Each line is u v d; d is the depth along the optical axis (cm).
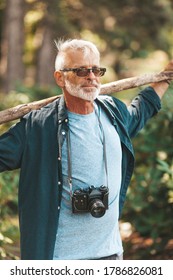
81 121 390
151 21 1592
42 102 417
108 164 391
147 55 1836
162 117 634
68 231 384
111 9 1532
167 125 640
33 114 396
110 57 1908
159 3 1555
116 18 1576
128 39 1650
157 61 2005
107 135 395
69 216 385
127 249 657
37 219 381
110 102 415
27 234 385
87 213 384
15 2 1398
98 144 389
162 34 1681
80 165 384
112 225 394
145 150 642
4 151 384
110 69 1911
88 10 1511
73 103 390
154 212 634
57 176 384
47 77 1602
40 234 380
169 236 629
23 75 1420
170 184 599
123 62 1927
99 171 387
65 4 1462
